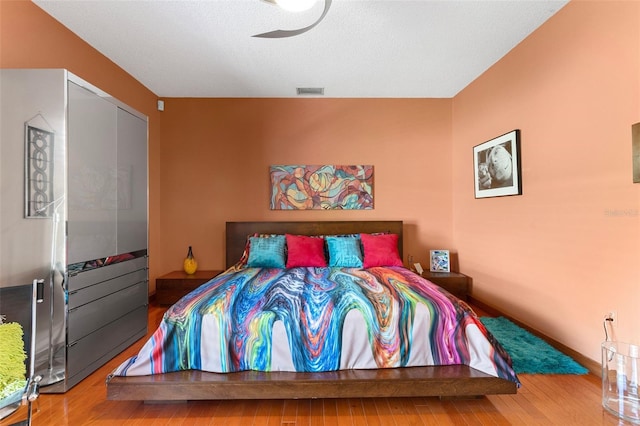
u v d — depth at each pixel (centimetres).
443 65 328
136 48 290
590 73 218
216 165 409
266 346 191
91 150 223
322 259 340
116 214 252
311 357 190
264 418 175
